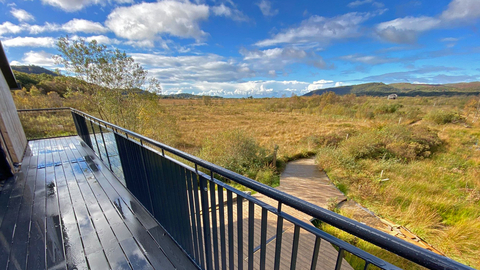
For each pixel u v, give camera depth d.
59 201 2.11
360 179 5.38
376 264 0.48
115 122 7.38
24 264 1.33
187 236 1.34
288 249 2.20
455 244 2.98
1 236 1.59
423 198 4.26
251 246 0.89
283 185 5.02
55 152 3.74
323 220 0.58
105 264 1.35
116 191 2.30
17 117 4.18
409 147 7.93
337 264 0.58
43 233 1.63
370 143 7.94
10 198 2.17
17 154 3.28
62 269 1.30
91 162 3.20
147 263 1.37
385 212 3.84
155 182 1.57
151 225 1.73
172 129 9.92
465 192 4.96
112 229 1.68
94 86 6.96
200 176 1.05
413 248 0.44
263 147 7.39
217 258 1.15
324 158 6.77
